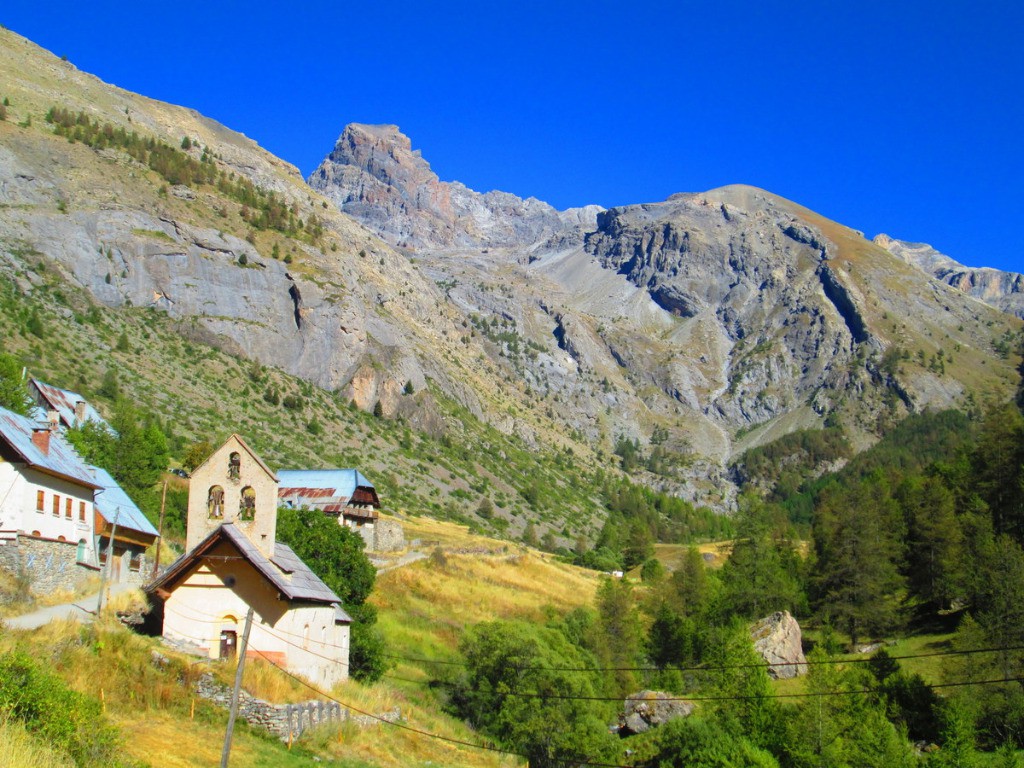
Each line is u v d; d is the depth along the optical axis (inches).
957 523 4215.1
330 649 2332.7
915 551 4436.5
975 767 2449.6
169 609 2080.5
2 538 1999.3
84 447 3494.1
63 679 1584.6
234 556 2085.4
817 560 4906.5
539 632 3358.8
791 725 2655.0
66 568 2181.3
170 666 1871.3
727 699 2819.9
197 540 2320.4
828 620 4050.2
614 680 3491.6
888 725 2578.7
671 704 3016.7
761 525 5221.5
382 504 7219.5
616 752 2758.4
